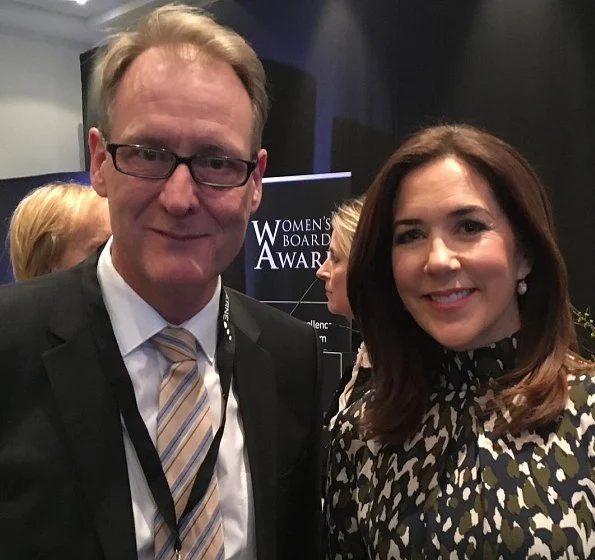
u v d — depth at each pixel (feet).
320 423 4.95
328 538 4.75
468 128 4.50
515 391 4.12
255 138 4.08
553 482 3.82
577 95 10.06
